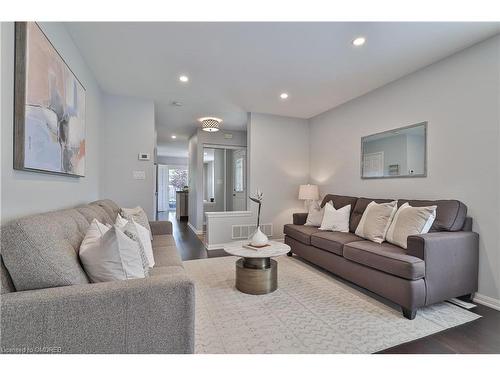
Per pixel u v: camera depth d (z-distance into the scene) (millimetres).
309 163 4836
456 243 2059
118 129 3570
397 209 2623
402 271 1904
